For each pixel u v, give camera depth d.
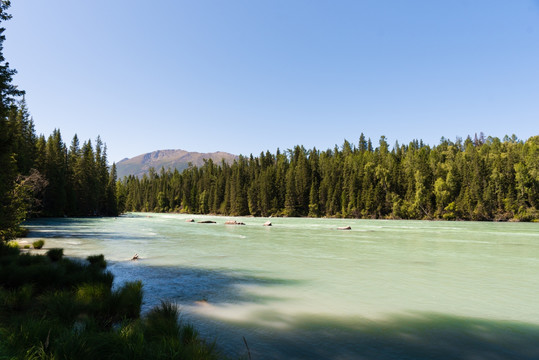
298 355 5.80
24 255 12.25
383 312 8.51
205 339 6.43
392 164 98.94
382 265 15.61
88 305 7.11
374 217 90.31
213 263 15.84
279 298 9.77
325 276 13.05
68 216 76.00
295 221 70.62
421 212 85.19
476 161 84.44
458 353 6.03
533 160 75.31
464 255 19.05
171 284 11.28
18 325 5.46
